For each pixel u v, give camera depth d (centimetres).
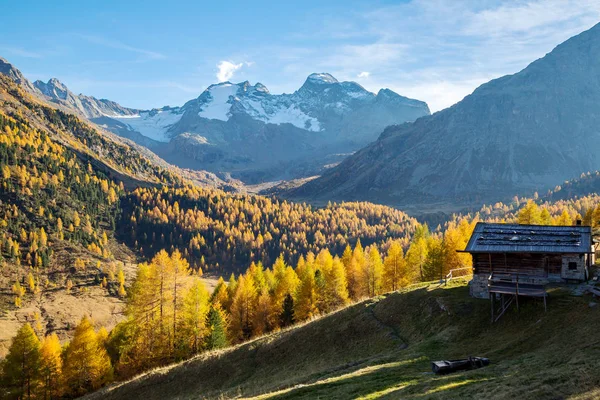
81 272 18788
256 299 8488
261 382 4756
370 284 8706
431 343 3988
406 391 2722
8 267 17738
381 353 4359
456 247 7931
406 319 4878
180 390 5384
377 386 3005
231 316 8250
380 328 4941
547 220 9706
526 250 4512
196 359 5934
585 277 4394
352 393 2959
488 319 4138
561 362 2706
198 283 7131
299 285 7912
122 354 7094
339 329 5291
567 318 3572
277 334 5928
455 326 4222
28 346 6819
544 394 2155
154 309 6850
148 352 6850
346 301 8044
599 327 3195
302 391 3306
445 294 4988
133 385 5819
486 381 2581
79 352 6812
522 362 2936
